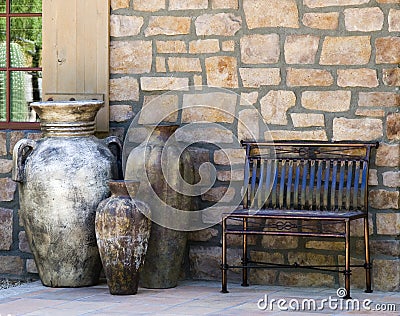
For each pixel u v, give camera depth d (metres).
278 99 7.82
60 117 7.70
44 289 7.69
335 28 7.66
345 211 7.49
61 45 8.27
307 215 7.20
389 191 7.56
